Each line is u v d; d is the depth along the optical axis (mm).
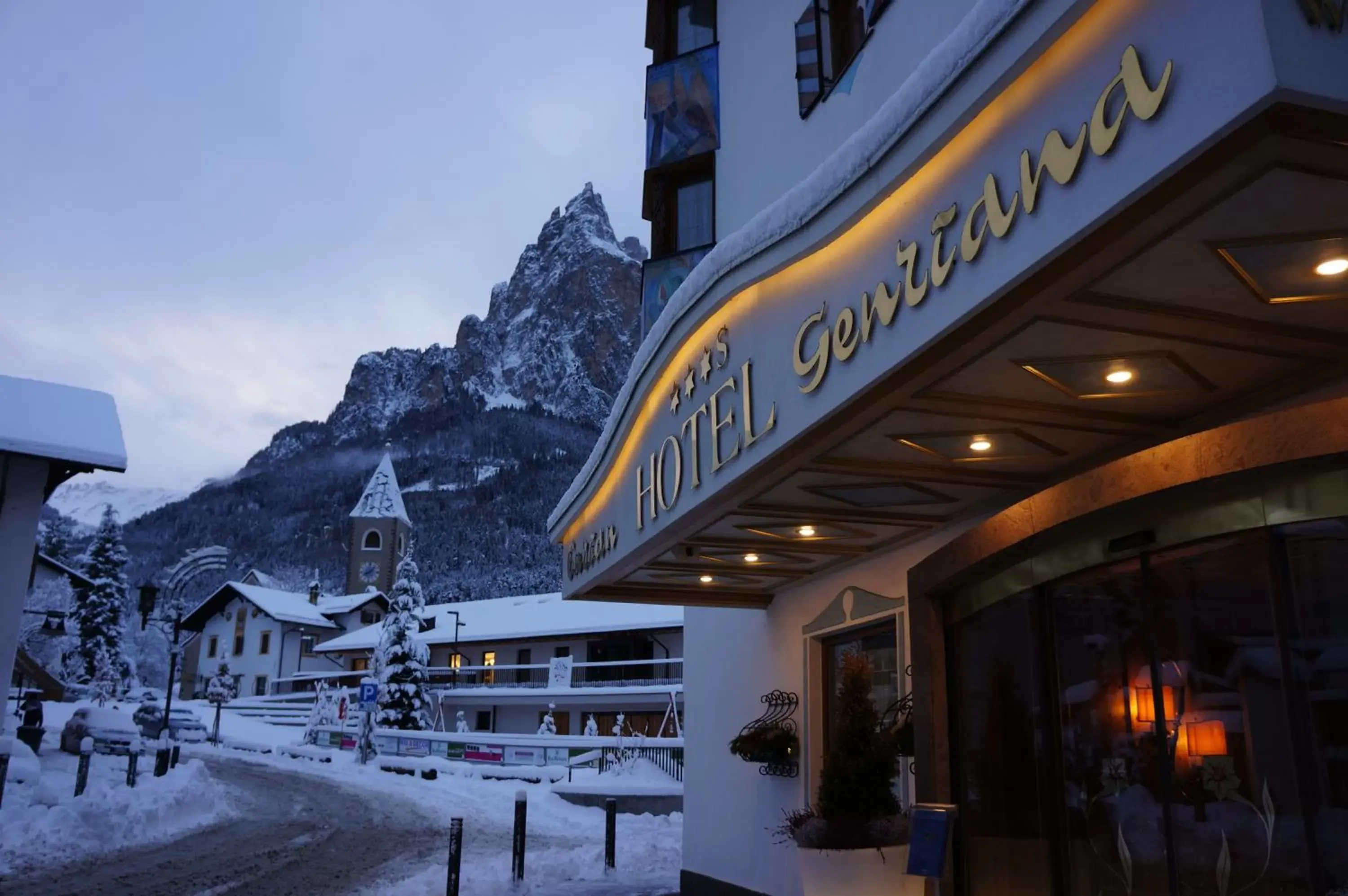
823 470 6641
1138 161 3496
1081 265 3947
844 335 5465
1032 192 4023
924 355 4812
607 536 10133
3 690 18734
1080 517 5594
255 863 13414
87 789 17688
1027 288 4160
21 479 19656
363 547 112062
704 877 11914
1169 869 5043
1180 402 5531
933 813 5520
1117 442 6172
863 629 9531
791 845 10055
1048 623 6137
